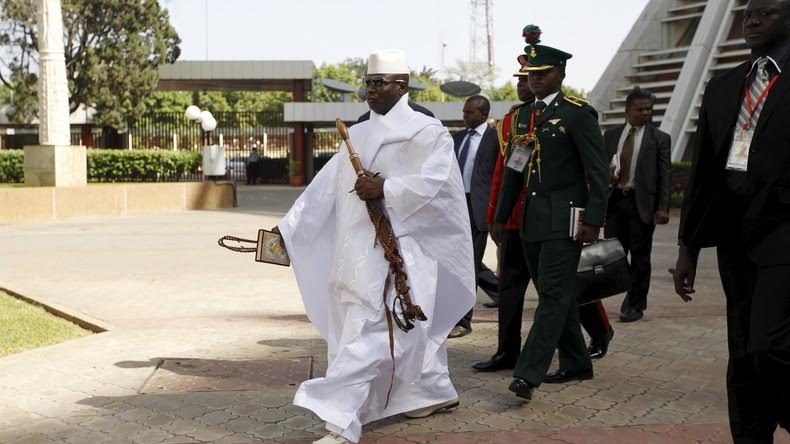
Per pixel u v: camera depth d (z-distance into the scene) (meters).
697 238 3.71
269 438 4.34
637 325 7.08
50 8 20.00
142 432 4.44
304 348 6.36
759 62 3.51
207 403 4.94
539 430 4.41
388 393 4.29
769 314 3.32
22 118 32.34
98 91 31.98
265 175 38.62
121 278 9.93
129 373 5.61
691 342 6.44
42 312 7.80
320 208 4.76
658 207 7.25
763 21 3.45
